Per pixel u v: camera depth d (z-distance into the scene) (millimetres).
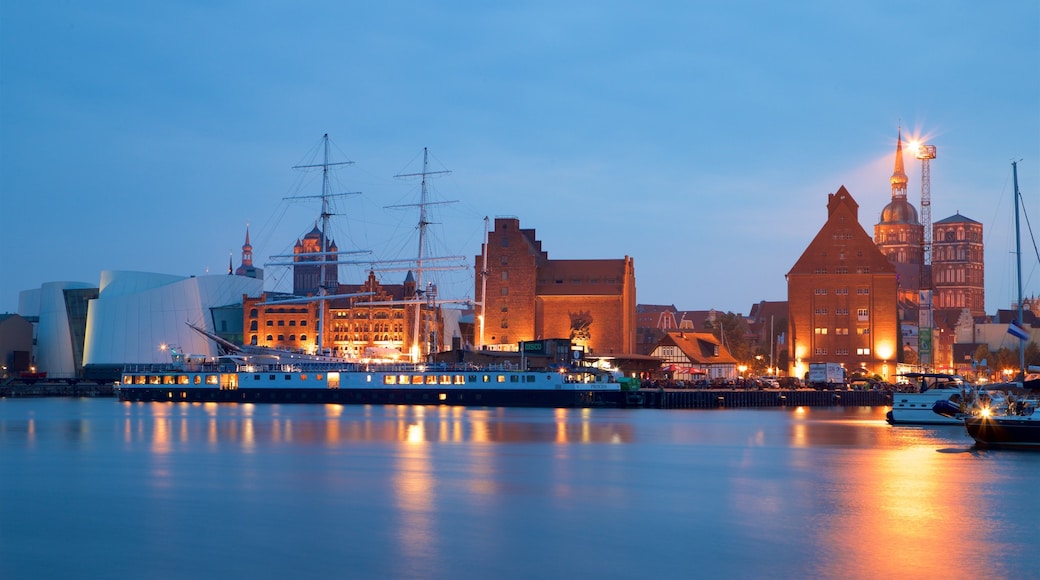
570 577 55500
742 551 61125
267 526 67750
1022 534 65875
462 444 119938
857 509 74625
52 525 68312
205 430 140875
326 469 95750
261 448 114812
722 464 100625
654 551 61125
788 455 109438
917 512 73500
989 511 73875
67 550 61250
